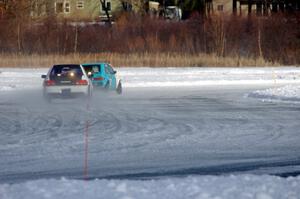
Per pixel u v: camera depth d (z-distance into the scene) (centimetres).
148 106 7206
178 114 6322
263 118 5919
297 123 5522
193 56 15112
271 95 8069
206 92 9338
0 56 14500
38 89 9831
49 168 3491
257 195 2364
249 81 11338
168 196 2353
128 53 15675
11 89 9831
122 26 17112
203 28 16750
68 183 2622
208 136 4734
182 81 11175
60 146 4262
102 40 16400
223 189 2477
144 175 3262
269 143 4391
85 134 4844
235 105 7294
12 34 16025
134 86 10612
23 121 5747
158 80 11356
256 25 17025
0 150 4106
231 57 15450
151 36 16375
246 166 3519
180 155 3900
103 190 2470
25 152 4025
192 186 2534
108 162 3669
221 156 3859
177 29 17088
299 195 2400
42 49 15862
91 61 14200
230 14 18300
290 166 3519
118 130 5081
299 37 16938
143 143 4391
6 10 17788
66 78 7512
